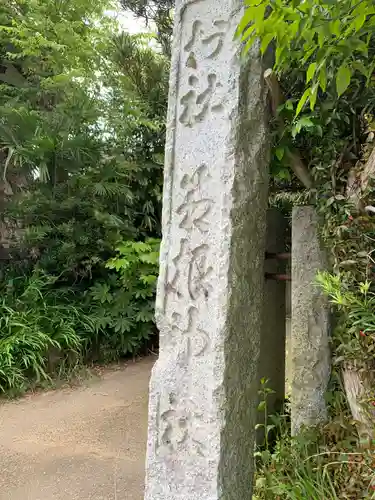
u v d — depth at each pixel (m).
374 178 1.76
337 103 1.90
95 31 5.92
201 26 1.77
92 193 5.13
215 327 1.60
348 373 1.82
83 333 4.86
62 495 2.33
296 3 1.15
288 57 1.55
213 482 1.56
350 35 1.29
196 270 1.69
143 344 5.41
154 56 5.46
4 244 5.54
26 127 4.93
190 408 1.65
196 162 1.73
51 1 5.64
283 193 2.50
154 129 5.39
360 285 1.65
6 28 5.25
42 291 5.00
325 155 1.93
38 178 5.12
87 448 2.94
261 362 2.28
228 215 1.61
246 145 1.67
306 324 2.14
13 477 2.55
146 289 5.23
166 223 1.79
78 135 5.00
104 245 5.21
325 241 1.93
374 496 1.47
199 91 1.75
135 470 2.60
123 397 3.95
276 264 2.42
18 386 4.06
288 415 2.29
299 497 1.61
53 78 5.32
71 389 4.21
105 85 5.75
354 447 1.77
